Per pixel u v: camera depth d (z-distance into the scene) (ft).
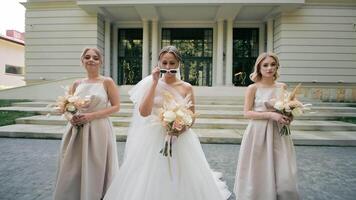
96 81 10.23
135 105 9.89
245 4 48.60
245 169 9.62
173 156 8.76
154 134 9.07
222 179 14.25
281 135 9.34
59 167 9.75
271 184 8.87
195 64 61.98
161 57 9.20
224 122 29.53
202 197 8.89
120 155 19.15
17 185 13.00
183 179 8.72
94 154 9.64
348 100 52.49
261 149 9.36
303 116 33.32
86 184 9.26
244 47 61.05
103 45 58.23
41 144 22.71
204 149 21.50
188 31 61.57
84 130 9.53
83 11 54.70
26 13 56.13
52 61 55.72
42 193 11.98
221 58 57.16
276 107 9.01
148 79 9.71
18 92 49.37
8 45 86.28
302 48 52.42
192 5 49.96
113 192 9.22
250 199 9.14
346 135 25.81
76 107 9.30
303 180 14.26
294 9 51.62
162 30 61.77
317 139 23.82
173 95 9.07
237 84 61.05
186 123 8.24
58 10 55.36
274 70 9.67
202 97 44.24
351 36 52.29
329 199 11.78
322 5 52.19
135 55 62.39
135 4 49.47
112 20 60.03
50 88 48.70
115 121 29.45
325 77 52.39
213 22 60.18
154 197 8.36
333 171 15.90
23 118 31.19
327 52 52.37
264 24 59.77
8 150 20.48
